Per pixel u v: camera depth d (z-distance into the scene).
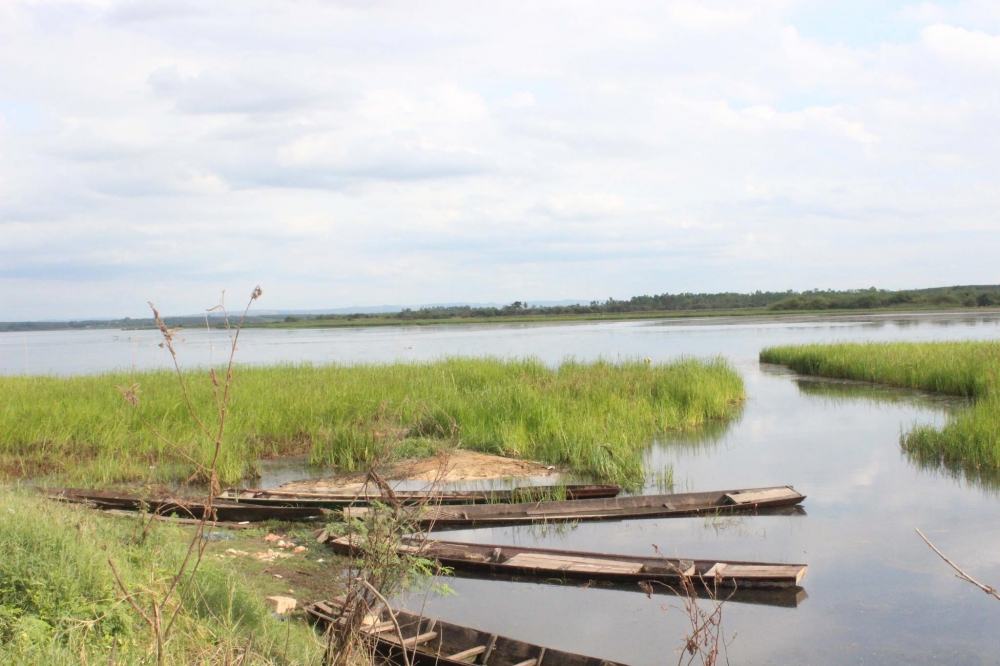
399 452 13.91
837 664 6.50
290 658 5.23
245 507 10.21
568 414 16.48
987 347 27.06
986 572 8.44
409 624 6.62
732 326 72.19
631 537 9.91
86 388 19.72
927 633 7.04
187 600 5.68
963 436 14.23
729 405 20.92
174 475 12.84
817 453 14.87
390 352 44.84
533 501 11.41
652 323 89.19
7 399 17.86
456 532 10.26
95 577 5.39
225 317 3.59
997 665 6.44
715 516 10.77
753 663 6.54
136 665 4.31
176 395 17.81
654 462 14.30
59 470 13.26
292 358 40.84
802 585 8.17
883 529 10.02
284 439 16.03
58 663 4.22
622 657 6.66
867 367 26.70
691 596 5.07
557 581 8.36
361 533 4.77
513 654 6.17
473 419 16.02
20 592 5.04
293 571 8.30
